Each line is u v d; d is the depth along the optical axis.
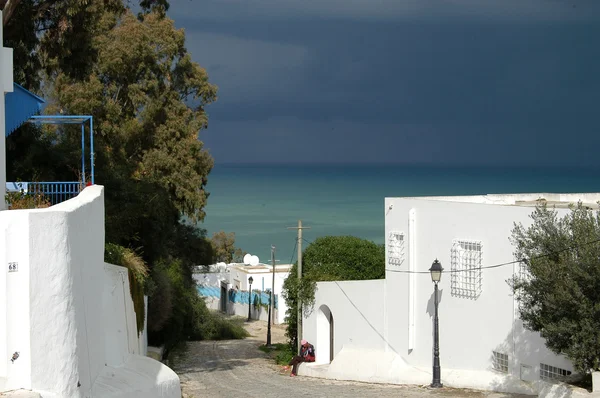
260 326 51.34
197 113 40.56
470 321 19.39
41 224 9.12
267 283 58.50
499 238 18.38
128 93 36.06
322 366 25.48
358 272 30.23
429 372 20.55
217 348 36.53
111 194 24.94
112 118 34.81
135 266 20.08
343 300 24.91
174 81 39.97
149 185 29.08
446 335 20.23
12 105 16.64
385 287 22.77
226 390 19.55
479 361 19.12
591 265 13.52
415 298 21.47
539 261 14.38
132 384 12.02
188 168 38.16
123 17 36.97
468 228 19.41
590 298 13.74
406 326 21.83
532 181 190.00
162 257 33.16
